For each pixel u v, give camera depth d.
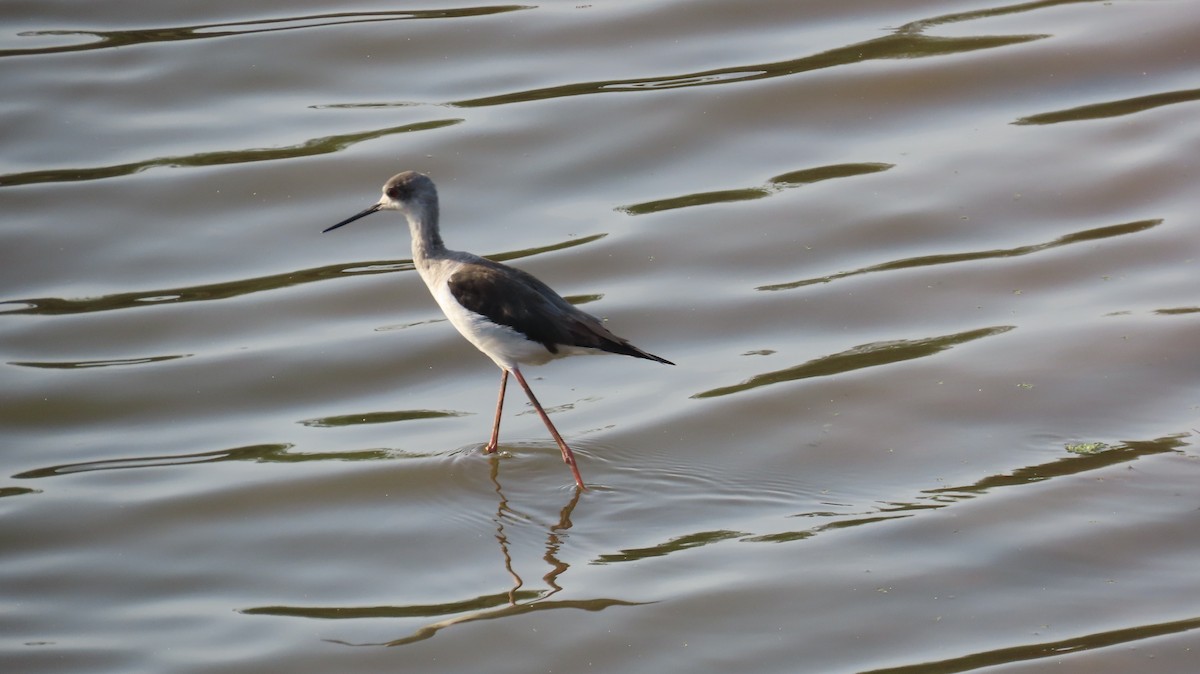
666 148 17.70
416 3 21.03
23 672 10.46
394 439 13.48
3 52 19.98
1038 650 10.07
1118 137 17.03
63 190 17.31
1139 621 10.32
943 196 16.44
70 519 12.40
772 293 15.23
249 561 11.80
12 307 15.64
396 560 11.69
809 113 18.11
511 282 12.11
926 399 13.37
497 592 11.15
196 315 15.50
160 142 18.12
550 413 13.80
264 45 19.92
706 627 10.57
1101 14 19.55
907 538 11.45
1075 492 11.84
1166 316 14.16
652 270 15.72
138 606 11.28
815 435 13.00
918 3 20.34
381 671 10.30
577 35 20.00
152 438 13.67
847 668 10.05
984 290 14.95
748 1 20.44
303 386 14.43
